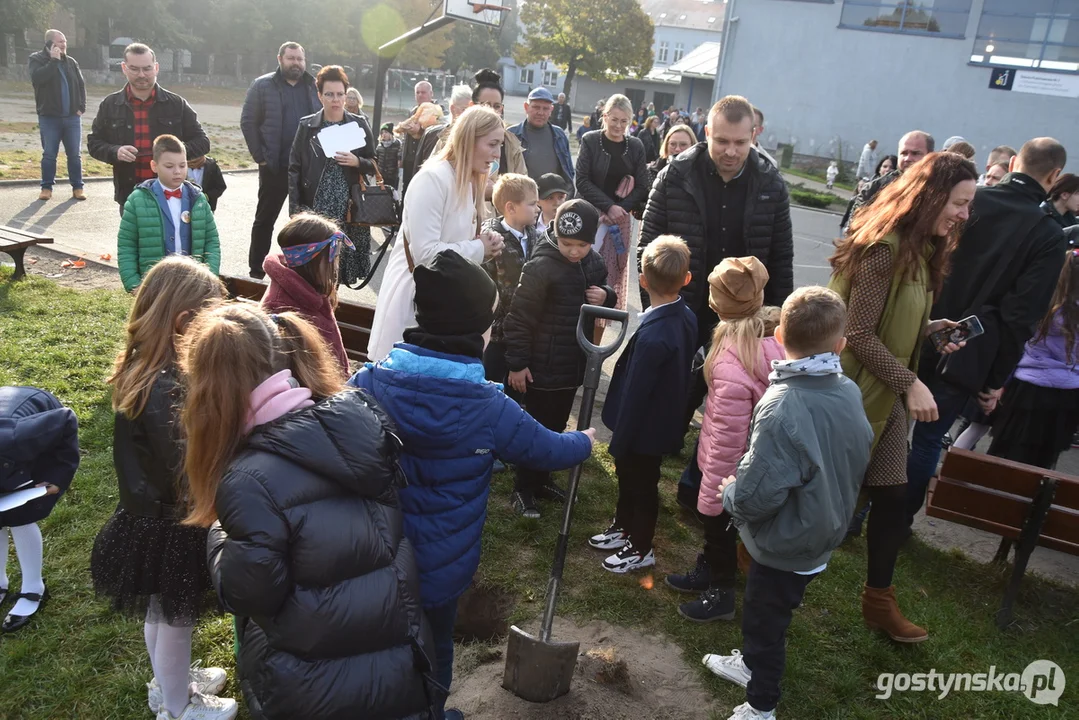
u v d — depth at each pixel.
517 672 2.76
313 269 3.09
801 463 2.44
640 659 3.08
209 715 2.55
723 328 3.13
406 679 1.87
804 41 26.58
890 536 3.12
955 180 2.90
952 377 3.58
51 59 9.38
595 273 3.86
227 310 1.93
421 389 2.10
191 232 4.72
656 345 3.15
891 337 3.08
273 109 6.81
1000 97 25.25
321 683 1.79
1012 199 3.50
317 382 2.03
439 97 46.06
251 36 41.16
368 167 5.98
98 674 2.78
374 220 5.96
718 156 3.88
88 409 4.58
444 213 3.41
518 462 2.30
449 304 2.11
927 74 25.78
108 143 6.45
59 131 9.72
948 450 3.47
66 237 8.29
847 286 3.16
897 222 3.01
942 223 2.95
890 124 26.52
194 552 2.35
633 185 6.02
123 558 2.37
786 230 4.14
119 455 2.33
